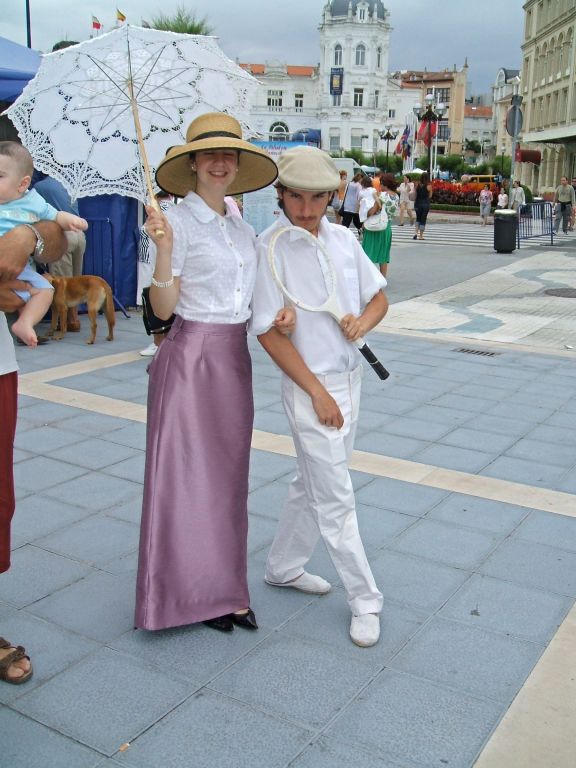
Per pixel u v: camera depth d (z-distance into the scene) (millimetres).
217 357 2785
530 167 57438
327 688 2668
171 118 3715
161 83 3625
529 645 2945
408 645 2932
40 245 2373
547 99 52406
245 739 2414
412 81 111688
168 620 2875
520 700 2619
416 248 18328
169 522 2830
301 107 110250
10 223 2352
